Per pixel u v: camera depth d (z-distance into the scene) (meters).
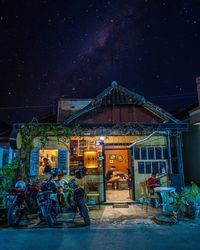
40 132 9.96
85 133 9.90
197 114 12.71
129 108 11.46
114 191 13.35
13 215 6.43
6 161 15.04
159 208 8.77
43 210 6.45
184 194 7.85
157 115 11.23
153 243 5.05
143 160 10.52
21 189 6.80
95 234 5.71
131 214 7.86
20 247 4.91
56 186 7.43
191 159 15.58
